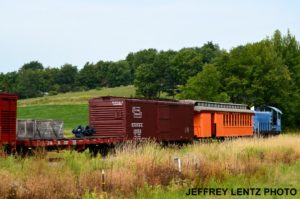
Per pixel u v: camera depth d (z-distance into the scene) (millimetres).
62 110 95062
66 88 179125
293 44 79312
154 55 177625
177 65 130500
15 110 23641
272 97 68812
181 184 17344
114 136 30234
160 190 15938
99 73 182875
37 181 14578
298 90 74688
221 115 42156
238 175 19859
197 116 39656
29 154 24000
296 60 78000
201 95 63938
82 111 93938
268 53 68625
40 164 16344
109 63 187125
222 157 22672
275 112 57250
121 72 180625
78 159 18438
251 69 67000
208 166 19844
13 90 171000
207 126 39906
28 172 15531
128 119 30688
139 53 182875
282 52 78938
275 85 68250
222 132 42188
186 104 37438
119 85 179250
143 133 32062
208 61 155125
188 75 128250
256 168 21641
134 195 15375
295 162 25891
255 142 30516
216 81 64562
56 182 14805
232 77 67125
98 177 15969
